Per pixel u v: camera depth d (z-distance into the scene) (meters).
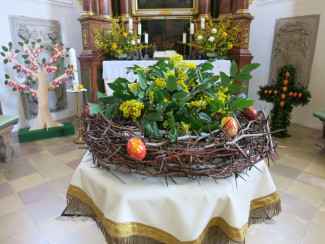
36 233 1.51
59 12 3.79
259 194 0.96
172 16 4.00
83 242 1.45
